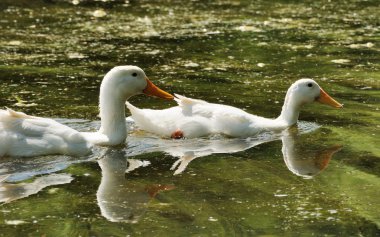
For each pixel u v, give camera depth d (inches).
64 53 768.3
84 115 555.5
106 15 1004.6
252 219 367.2
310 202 392.8
